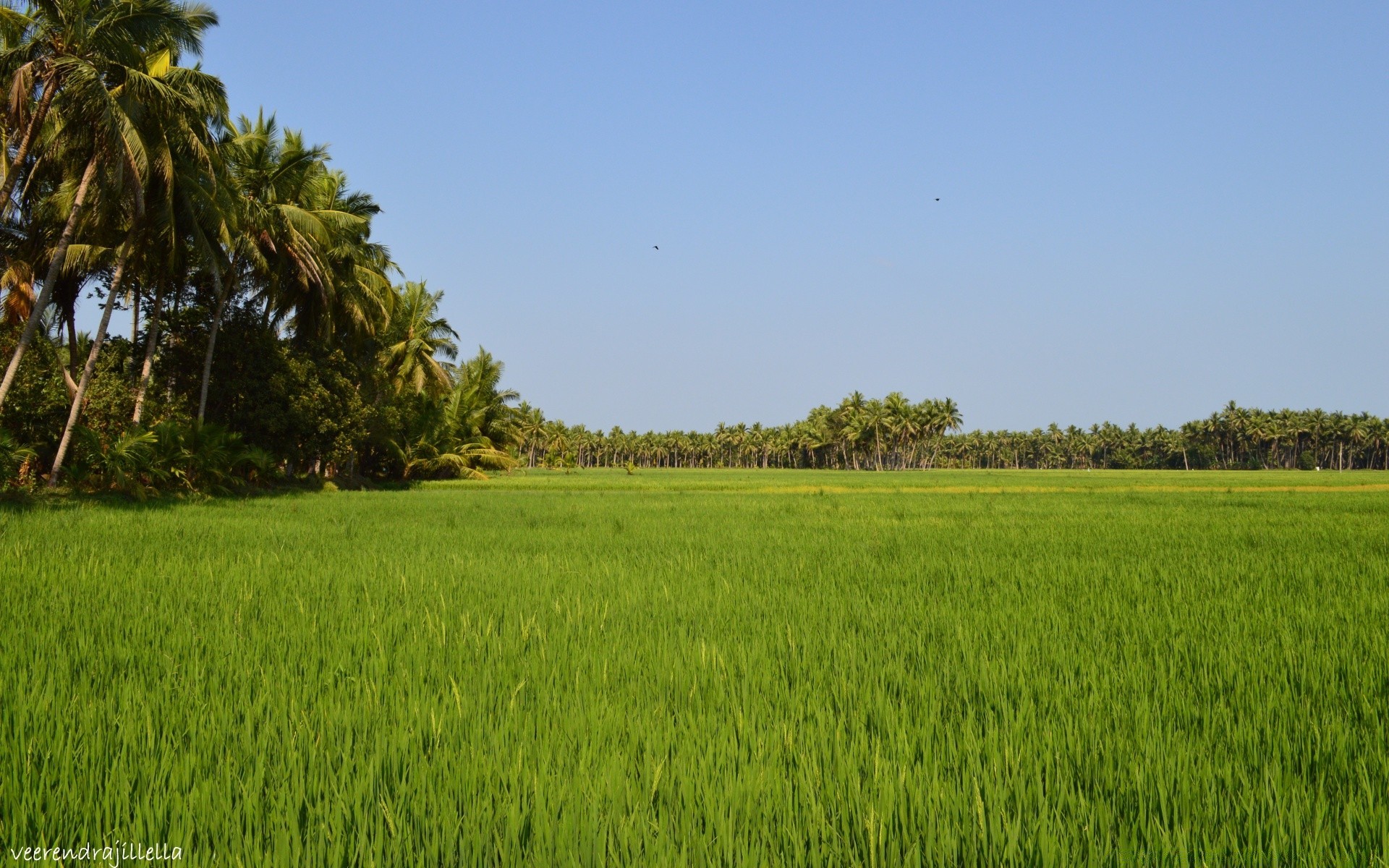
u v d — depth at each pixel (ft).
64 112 63.31
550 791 9.98
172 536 41.60
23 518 49.47
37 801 9.66
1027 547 41.52
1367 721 13.09
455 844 8.91
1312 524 56.65
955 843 8.86
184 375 97.19
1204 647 18.43
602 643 18.62
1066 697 14.48
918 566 33.35
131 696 13.70
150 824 9.07
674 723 13.10
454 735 12.18
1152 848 8.79
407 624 20.80
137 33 65.46
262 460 90.89
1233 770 11.02
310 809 9.48
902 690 15.08
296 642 18.24
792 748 11.74
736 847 8.76
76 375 85.51
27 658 16.17
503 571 30.96
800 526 54.90
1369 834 9.10
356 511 65.62
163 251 79.77
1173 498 101.96
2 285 73.26
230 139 88.38
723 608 23.45
